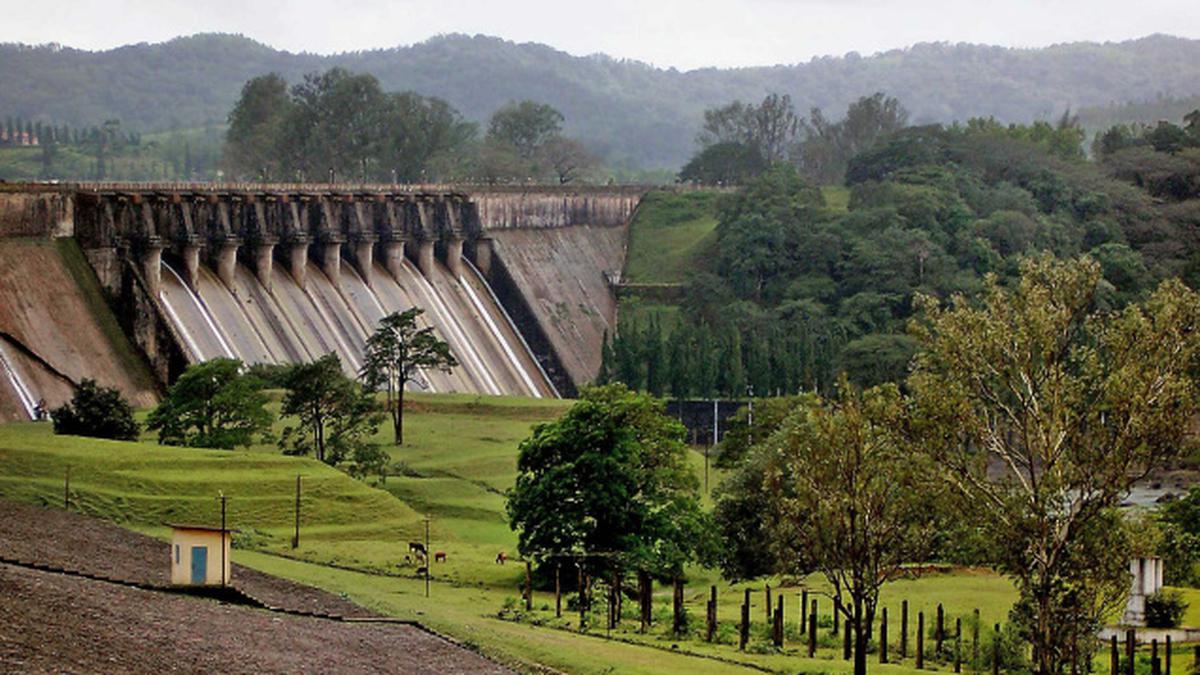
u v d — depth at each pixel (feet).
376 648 384.06
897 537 453.17
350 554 575.38
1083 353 452.35
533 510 560.20
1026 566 441.68
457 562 584.40
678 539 566.77
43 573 379.14
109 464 630.33
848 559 451.12
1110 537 433.89
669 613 520.01
